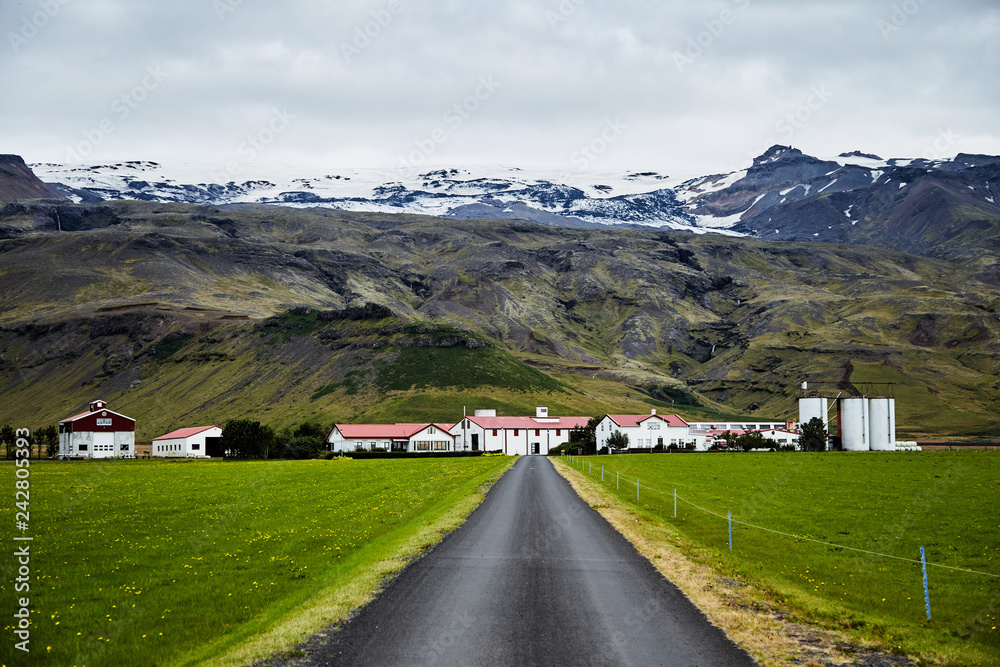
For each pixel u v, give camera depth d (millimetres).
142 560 31500
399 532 37438
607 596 24234
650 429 179125
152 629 21750
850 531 40219
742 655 18766
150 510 49156
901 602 25141
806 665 18234
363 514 45125
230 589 26016
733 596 24578
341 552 32250
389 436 190125
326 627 20812
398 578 26641
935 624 22484
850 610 23562
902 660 18812
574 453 175000
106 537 37656
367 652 18703
